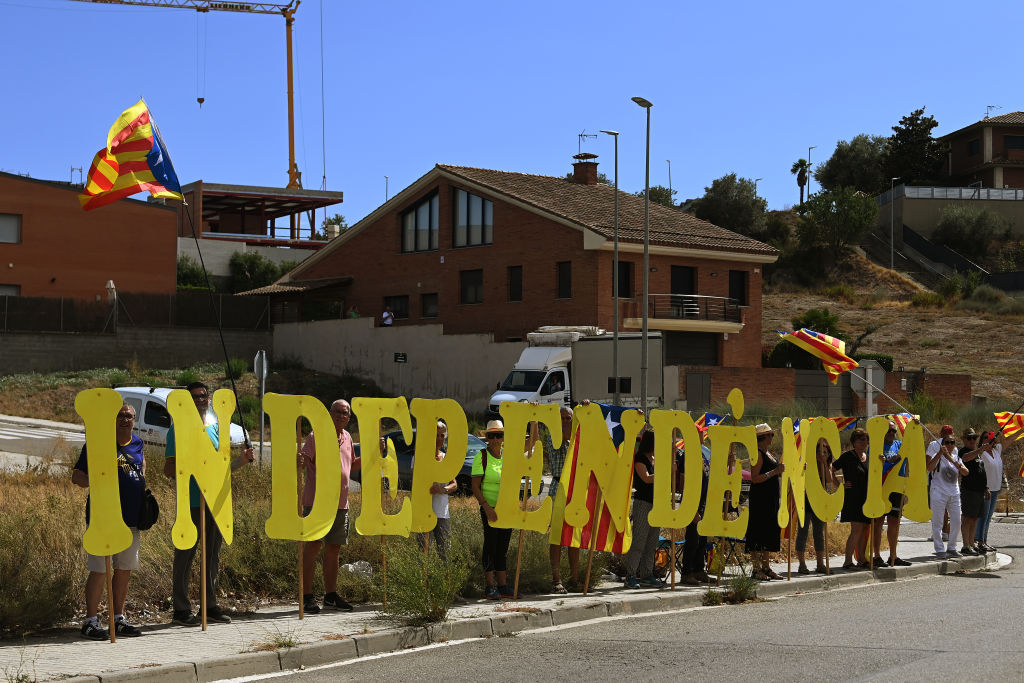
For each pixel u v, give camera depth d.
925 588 12.90
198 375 44.31
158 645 8.27
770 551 12.80
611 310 39.75
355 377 46.41
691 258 41.81
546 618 10.11
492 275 43.81
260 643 8.35
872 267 75.38
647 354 30.94
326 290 51.38
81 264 48.94
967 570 15.17
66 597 9.25
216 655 7.88
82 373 43.41
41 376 42.72
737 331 42.53
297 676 7.76
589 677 7.54
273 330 50.44
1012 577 14.26
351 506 12.59
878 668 7.71
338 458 9.86
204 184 71.38
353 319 46.53
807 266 76.50
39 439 29.11
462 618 9.65
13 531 9.74
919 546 17.45
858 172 92.81
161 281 50.81
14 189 47.59
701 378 36.03
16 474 18.30
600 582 12.31
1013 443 30.81
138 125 10.46
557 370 34.03
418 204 47.66
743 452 28.89
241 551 10.99
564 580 12.08
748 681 7.32
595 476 11.67
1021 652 8.31
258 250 70.56
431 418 10.59
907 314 64.06
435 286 46.34
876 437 13.91
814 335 16.23
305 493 9.92
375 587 10.60
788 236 81.06
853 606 11.18
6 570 9.02
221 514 9.12
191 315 48.03
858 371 23.14
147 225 50.59
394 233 48.41
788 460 12.85
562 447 11.84
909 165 89.69
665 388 35.62
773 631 9.47
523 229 42.50
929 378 40.75
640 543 12.11
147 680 7.29
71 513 11.38
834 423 13.68
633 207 46.03
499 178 46.09
